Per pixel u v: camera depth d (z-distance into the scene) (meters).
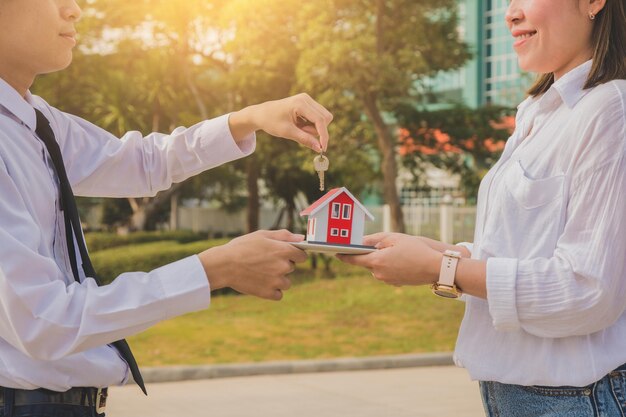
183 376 8.57
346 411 7.01
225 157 2.28
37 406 1.78
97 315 1.61
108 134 2.29
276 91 22.11
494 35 28.62
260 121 2.21
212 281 1.70
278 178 26.23
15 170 1.74
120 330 1.64
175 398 7.54
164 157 2.30
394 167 19.44
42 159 1.85
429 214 22.36
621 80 1.91
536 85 2.23
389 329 11.48
